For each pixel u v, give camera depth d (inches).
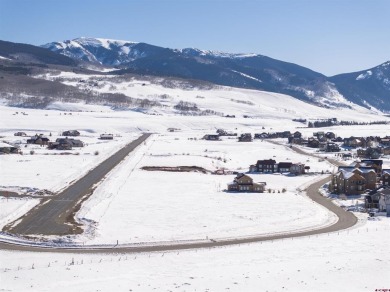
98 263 2605.8
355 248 2832.2
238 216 3730.3
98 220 3570.4
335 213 3939.5
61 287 2204.7
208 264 2568.9
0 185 4795.8
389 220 3705.7
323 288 2177.7
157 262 2618.1
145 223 3496.6
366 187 4808.1
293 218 3710.6
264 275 2353.6
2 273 2410.2
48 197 4377.5
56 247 2987.2
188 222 3535.9
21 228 3393.2
